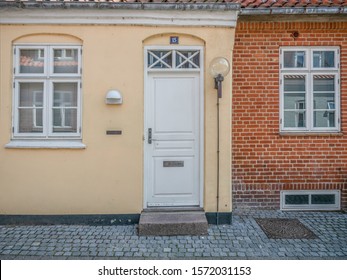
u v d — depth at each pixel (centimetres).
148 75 596
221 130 588
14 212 581
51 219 583
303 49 665
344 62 662
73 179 583
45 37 586
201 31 586
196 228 540
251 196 668
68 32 581
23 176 581
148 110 598
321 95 665
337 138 664
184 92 598
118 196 585
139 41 584
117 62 584
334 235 544
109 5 566
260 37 662
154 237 530
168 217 559
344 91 663
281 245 504
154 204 599
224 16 582
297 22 660
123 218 585
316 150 664
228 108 587
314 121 670
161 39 591
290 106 668
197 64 598
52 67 591
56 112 596
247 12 630
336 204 667
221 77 566
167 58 598
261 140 663
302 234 547
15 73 586
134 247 494
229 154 589
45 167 582
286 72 666
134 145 585
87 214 584
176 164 600
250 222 603
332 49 664
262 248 493
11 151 580
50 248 489
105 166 584
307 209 668
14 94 586
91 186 583
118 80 584
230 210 588
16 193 581
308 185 666
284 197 668
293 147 664
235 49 661
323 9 627
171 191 600
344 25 660
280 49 664
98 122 583
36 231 552
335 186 665
